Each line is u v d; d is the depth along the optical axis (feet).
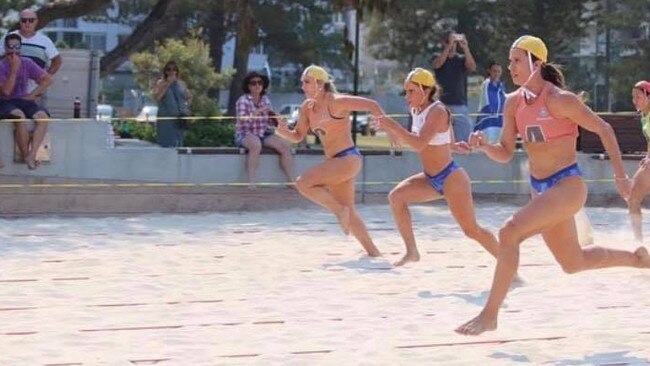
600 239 50.34
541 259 43.27
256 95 63.72
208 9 138.31
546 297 35.22
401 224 39.91
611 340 29.07
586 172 68.08
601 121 27.89
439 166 37.52
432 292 35.96
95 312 32.30
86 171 60.85
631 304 34.14
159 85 67.46
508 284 27.45
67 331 29.71
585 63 184.14
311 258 43.11
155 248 45.75
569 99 27.76
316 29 147.84
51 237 48.96
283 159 62.95
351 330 30.07
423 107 37.19
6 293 35.12
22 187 58.49
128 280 37.73
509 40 143.84
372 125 37.40
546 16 142.20
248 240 48.65
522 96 28.45
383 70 233.55
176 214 59.82
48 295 34.81
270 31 148.97
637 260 29.30
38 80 59.52
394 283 37.55
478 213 60.90
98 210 59.98
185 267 40.75
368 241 43.50
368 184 65.46
